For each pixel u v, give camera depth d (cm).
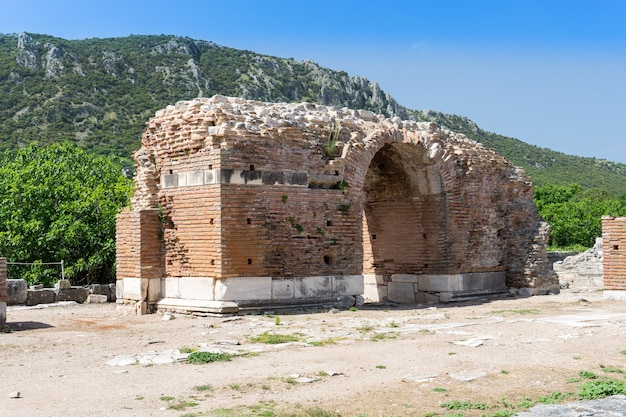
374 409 848
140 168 2036
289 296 1892
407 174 2448
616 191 11812
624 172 14125
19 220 3034
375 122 2308
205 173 1819
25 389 952
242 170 1822
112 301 2517
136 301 1909
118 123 8938
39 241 2923
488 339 1363
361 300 2070
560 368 1074
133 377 1027
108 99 9550
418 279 2456
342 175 2050
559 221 6250
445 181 2398
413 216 2483
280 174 1902
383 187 2542
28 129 8275
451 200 2416
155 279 1923
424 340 1364
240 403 873
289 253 1906
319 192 1989
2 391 941
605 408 786
